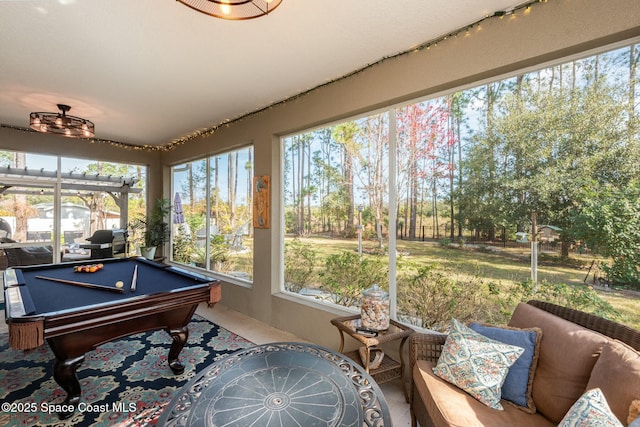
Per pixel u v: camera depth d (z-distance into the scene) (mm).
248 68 2664
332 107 2943
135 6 1830
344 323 2342
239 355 1823
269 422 1219
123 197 5875
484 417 1371
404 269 2584
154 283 2598
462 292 2264
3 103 3473
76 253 5352
